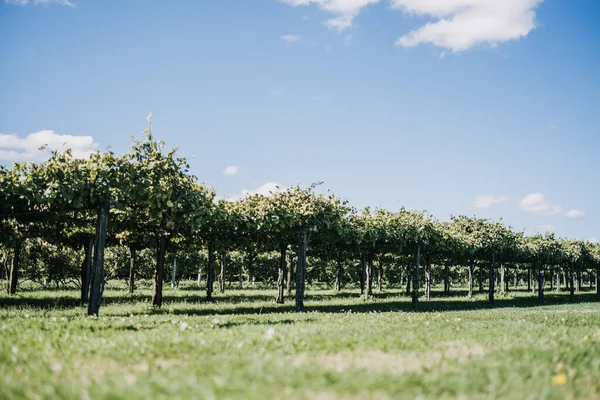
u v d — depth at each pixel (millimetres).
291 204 18562
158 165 13758
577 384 4551
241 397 3764
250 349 6238
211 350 6148
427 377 4566
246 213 17938
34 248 27938
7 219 12656
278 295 23656
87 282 20203
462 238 27391
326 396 3826
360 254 28906
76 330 7840
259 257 42500
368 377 4480
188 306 18891
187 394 3865
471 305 26078
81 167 12500
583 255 38188
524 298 34844
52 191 11719
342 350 6211
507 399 4000
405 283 62750
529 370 5043
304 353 5926
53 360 5375
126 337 7074
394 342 6859
